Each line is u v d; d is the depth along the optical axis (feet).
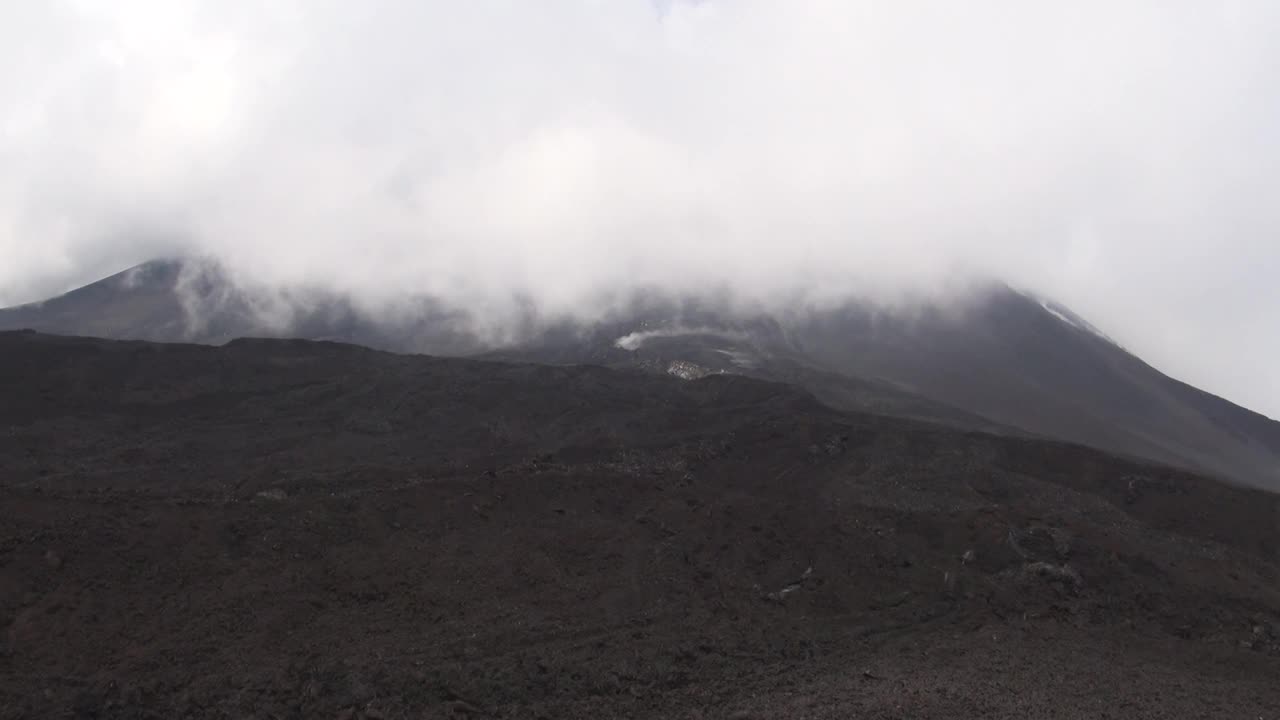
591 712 128.06
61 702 109.70
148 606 131.64
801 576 185.57
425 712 121.60
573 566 173.27
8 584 126.31
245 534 153.69
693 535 192.34
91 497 153.58
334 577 150.61
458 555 166.61
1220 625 183.32
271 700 117.70
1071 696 142.10
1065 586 191.42
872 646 163.94
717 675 145.28
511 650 142.41
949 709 131.13
